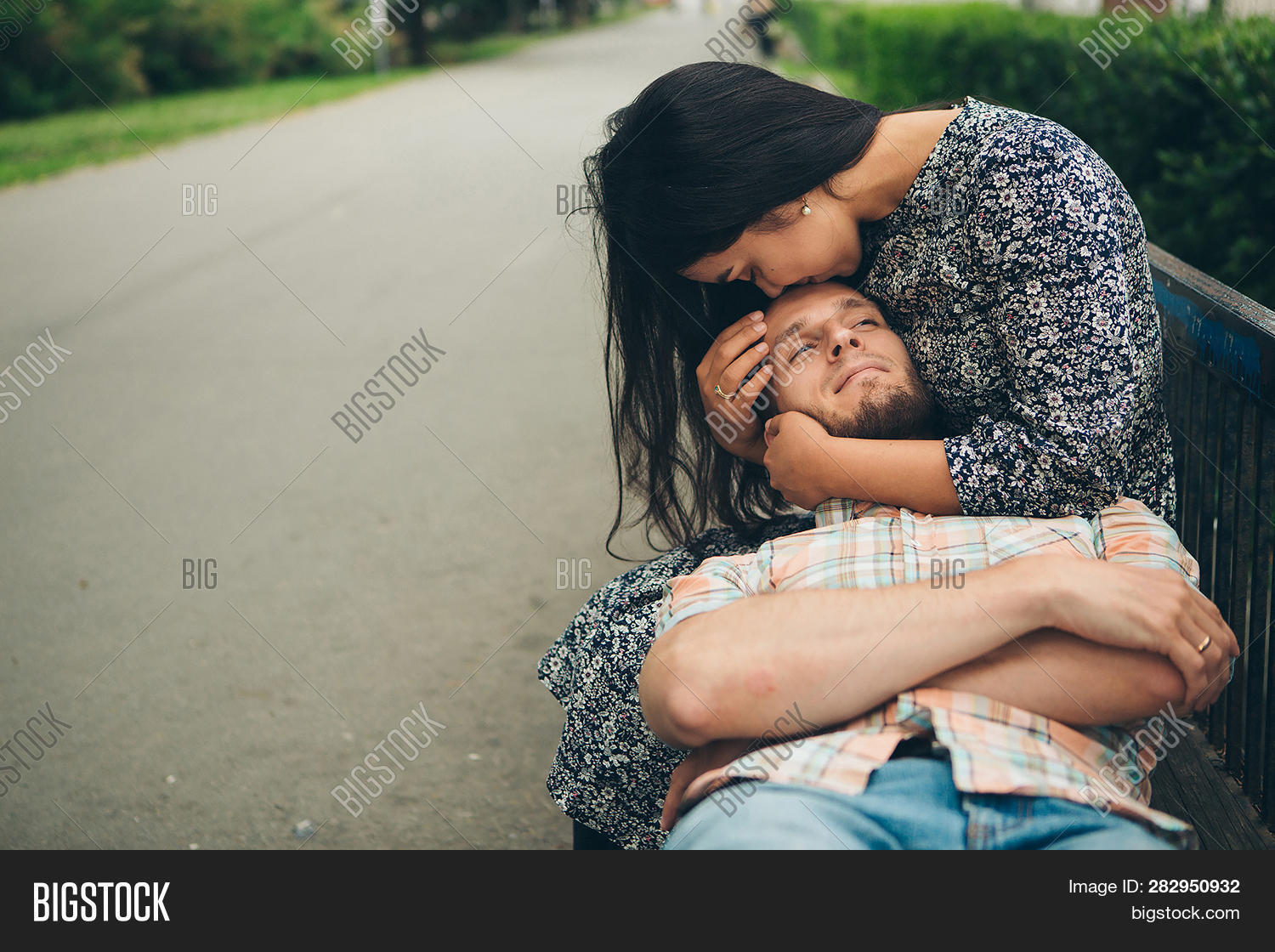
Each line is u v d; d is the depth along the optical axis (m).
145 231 9.50
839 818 1.33
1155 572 1.41
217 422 5.20
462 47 30.34
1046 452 1.55
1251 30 3.35
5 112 16.67
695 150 1.64
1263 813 1.88
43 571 3.82
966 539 1.57
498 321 6.58
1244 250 3.23
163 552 3.94
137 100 18.80
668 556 1.98
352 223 9.33
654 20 50.56
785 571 1.58
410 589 3.60
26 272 8.23
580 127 12.36
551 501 4.19
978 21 6.33
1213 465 2.01
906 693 1.42
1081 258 1.52
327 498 4.32
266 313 6.97
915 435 1.75
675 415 2.10
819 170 1.64
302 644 3.30
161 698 3.05
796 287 1.80
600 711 1.80
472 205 9.61
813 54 16.44
